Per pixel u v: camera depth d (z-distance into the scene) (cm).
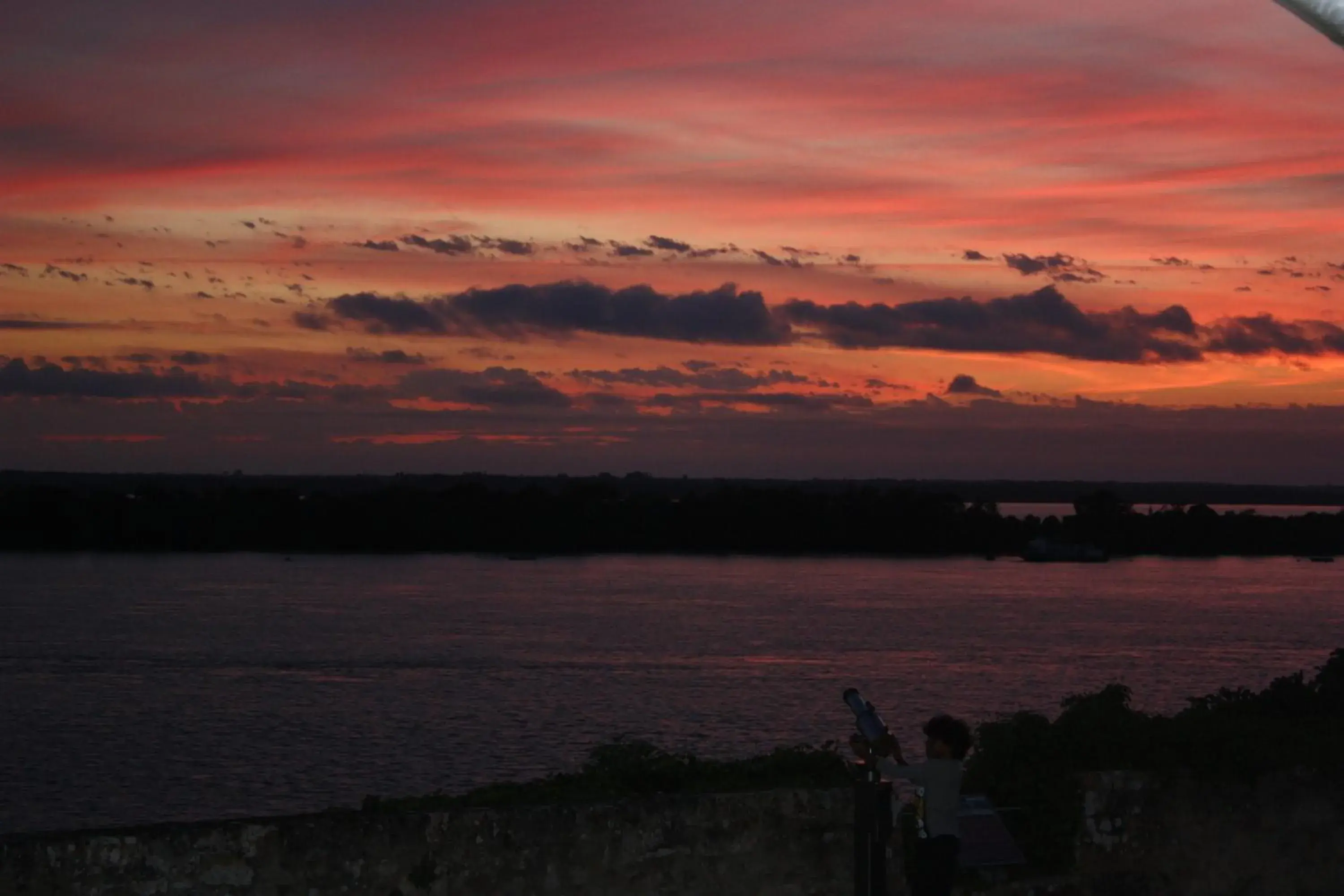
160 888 775
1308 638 14175
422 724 8756
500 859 852
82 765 7375
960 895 944
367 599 18962
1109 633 14412
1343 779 1046
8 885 741
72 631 14388
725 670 11575
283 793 6656
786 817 920
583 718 9006
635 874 881
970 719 8456
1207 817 1016
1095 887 981
